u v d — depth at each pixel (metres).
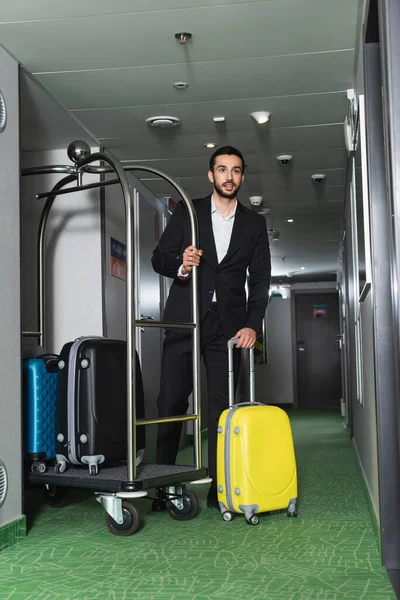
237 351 3.74
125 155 5.34
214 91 4.14
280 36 3.41
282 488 3.34
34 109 4.30
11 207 3.19
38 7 3.06
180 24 3.26
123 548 2.83
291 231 8.60
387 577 2.37
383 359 2.61
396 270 1.69
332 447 6.65
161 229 6.80
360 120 3.01
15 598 2.20
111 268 5.11
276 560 2.61
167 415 3.68
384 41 1.78
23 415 3.42
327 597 2.15
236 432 3.26
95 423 3.26
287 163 5.66
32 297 4.91
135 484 3.02
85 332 4.91
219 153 3.57
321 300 13.84
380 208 2.67
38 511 3.66
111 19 3.19
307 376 13.80
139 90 4.08
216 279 3.61
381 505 2.54
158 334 6.37
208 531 3.10
